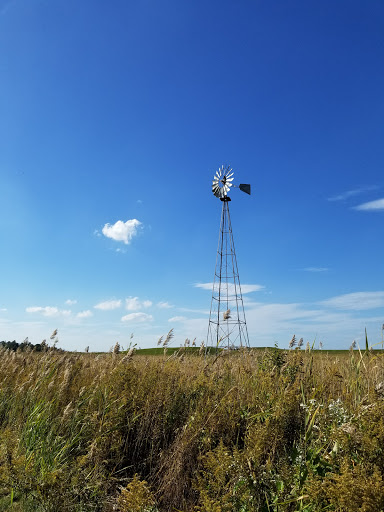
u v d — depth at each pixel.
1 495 4.97
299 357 6.73
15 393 7.91
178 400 6.69
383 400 3.93
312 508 3.34
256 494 3.71
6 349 12.07
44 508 4.34
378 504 2.77
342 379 6.02
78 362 9.49
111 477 5.21
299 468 3.79
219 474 3.98
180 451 5.31
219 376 7.26
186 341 8.95
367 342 5.50
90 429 6.07
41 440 5.99
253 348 9.01
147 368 7.82
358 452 3.49
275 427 4.49
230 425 5.65
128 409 6.43
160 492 5.17
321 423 4.20
